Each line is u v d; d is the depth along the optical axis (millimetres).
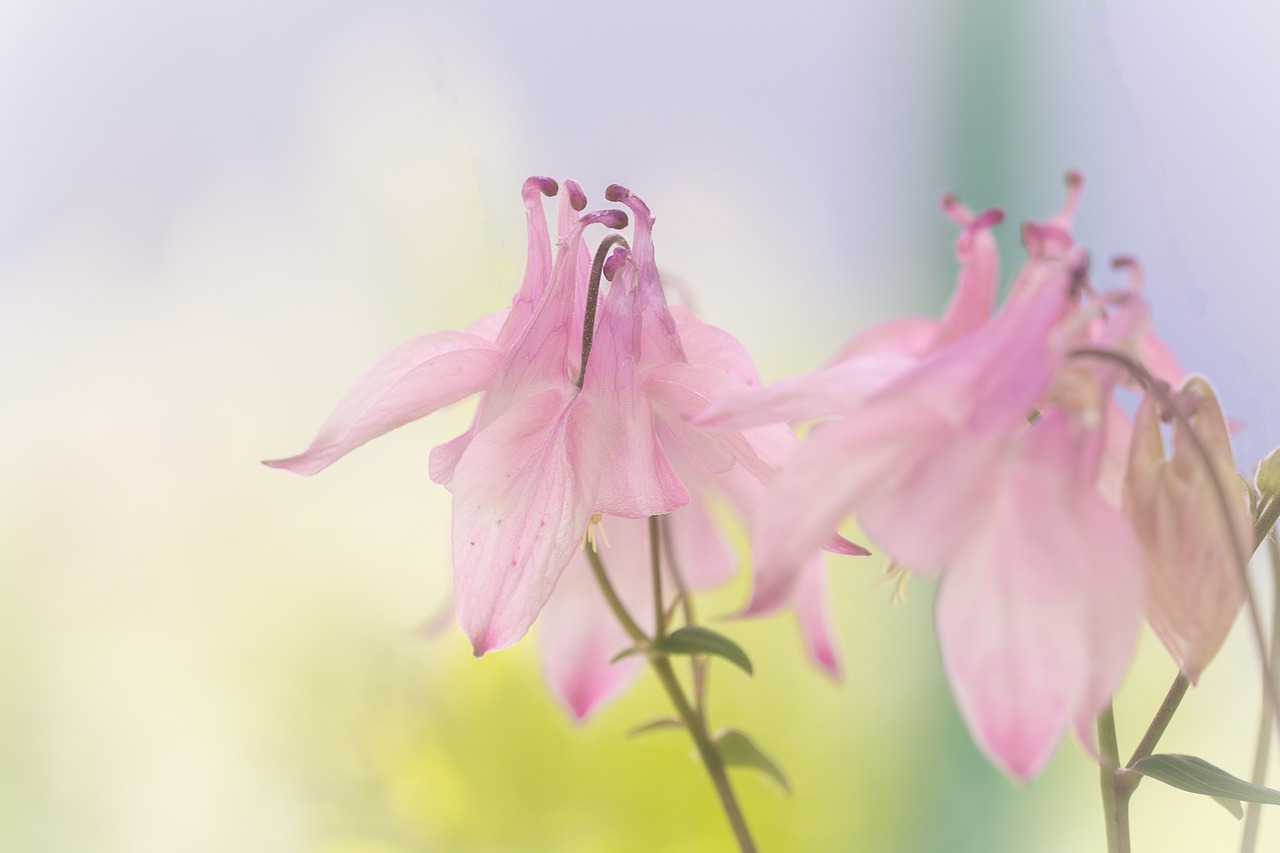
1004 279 588
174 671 686
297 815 669
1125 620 384
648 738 631
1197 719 562
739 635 647
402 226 650
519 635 407
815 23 665
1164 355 418
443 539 674
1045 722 383
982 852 664
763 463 409
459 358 416
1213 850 579
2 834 674
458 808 642
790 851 648
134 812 681
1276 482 411
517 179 602
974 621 384
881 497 385
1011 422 385
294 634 678
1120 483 405
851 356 438
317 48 646
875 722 667
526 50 606
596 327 414
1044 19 594
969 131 646
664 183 667
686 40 644
